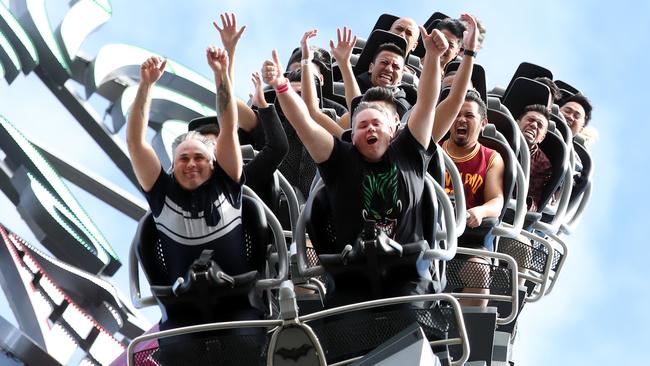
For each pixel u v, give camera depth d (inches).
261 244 543.5
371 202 541.0
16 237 1135.0
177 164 538.9
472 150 678.5
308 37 679.7
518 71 943.7
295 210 607.8
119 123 1469.0
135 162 537.0
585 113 938.7
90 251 1256.8
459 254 662.5
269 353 522.6
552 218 811.4
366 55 789.9
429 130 544.4
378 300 526.0
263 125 591.8
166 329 543.2
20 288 1109.7
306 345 521.7
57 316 1126.4
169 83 1519.4
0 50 1374.3
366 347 541.0
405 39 800.3
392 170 542.0
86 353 1127.6
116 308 1206.3
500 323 661.3
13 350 992.9
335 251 552.7
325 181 545.0
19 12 1453.0
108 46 1480.1
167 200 539.2
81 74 1471.5
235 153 538.9
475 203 674.2
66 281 1178.0
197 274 526.6
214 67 538.3
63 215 1259.8
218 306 537.3
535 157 776.9
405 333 524.4
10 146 1284.4
